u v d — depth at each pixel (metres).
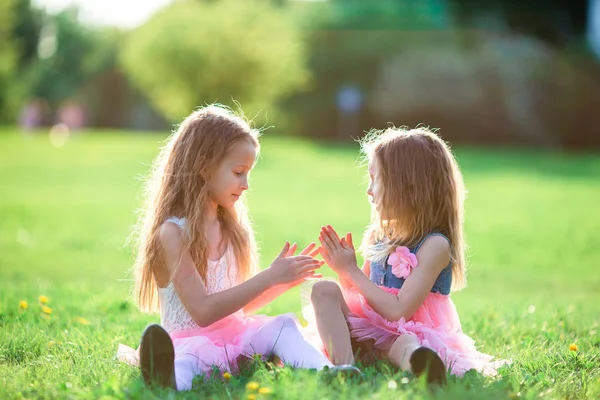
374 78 43.81
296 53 36.28
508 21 44.34
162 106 37.16
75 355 4.20
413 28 44.72
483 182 23.09
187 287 3.77
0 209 15.24
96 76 49.59
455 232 4.15
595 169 27.70
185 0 35.12
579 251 12.10
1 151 28.97
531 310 6.17
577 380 3.81
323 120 44.03
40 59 54.81
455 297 7.94
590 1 42.38
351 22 44.84
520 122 40.72
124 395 3.26
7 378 3.75
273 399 3.18
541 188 21.83
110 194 18.66
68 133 39.53
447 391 3.29
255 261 4.30
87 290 7.09
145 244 4.00
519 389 3.59
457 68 41.72
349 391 3.23
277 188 20.89
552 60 40.53
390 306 3.87
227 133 3.94
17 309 5.65
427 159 4.10
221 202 4.00
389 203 4.09
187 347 3.77
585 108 39.47
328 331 3.73
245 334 3.95
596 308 6.77
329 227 4.06
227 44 32.06
